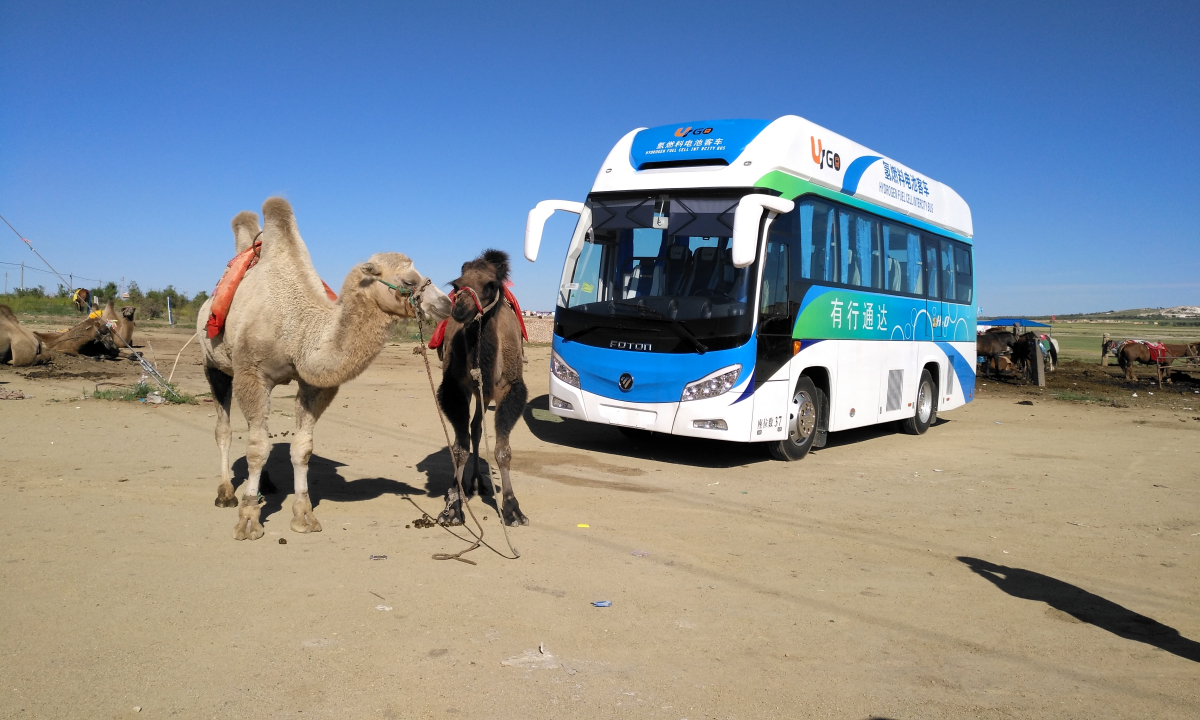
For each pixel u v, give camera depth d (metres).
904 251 13.83
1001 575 6.36
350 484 8.33
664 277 10.46
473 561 5.97
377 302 5.91
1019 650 4.85
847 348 11.99
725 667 4.39
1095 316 183.62
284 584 5.28
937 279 15.12
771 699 4.04
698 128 10.98
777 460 11.20
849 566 6.39
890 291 13.27
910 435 14.71
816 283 11.13
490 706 3.82
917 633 5.04
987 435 15.07
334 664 4.18
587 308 10.81
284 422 11.98
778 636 4.88
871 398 12.76
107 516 6.61
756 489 9.22
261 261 6.37
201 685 3.89
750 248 9.11
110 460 8.69
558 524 7.19
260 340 6.11
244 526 6.20
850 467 10.99
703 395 9.84
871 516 8.14
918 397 14.53
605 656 4.45
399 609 4.96
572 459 10.62
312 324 6.07
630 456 11.11
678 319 9.98
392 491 8.11
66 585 5.07
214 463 8.80
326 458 9.64
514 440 11.91
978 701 4.14
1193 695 4.32
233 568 5.54
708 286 10.12
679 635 4.80
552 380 11.12
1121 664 4.71
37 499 7.02
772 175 10.24
